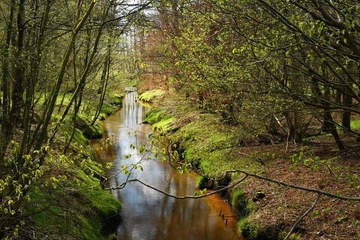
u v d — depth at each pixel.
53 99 6.70
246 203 10.58
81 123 20.48
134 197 12.43
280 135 15.35
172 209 11.52
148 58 11.46
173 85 17.72
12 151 6.48
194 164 14.66
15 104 7.43
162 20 10.20
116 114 30.92
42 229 7.13
